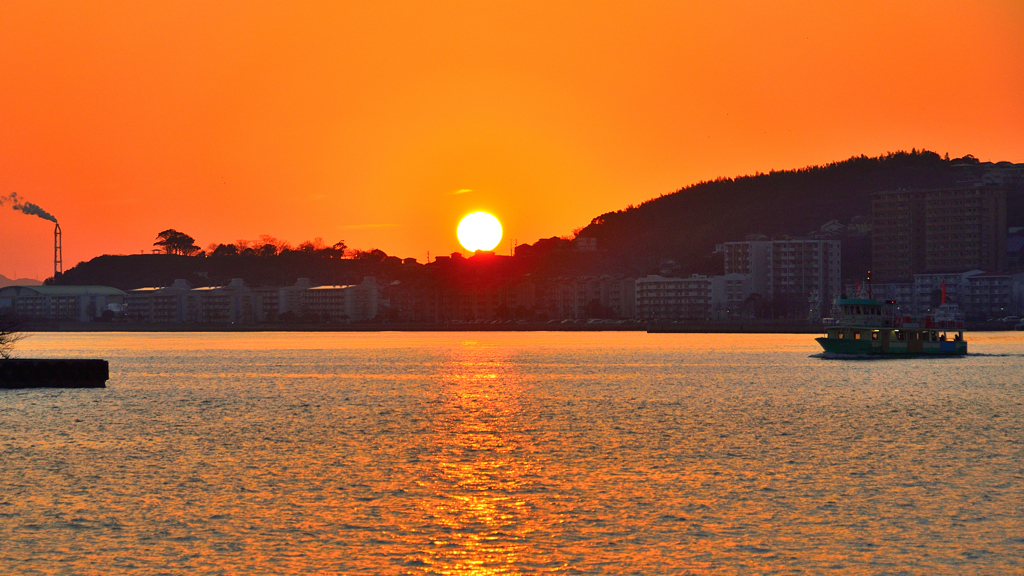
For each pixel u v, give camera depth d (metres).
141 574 64.56
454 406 165.25
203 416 149.38
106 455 109.00
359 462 104.12
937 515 78.69
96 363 199.38
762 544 70.81
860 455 107.38
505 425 136.88
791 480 92.88
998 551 68.88
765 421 139.38
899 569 65.19
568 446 115.44
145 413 152.88
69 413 151.38
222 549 69.75
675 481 92.62
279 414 152.62
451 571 65.12
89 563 66.69
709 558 67.56
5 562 66.81
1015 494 86.25
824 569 65.19
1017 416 143.38
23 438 122.88
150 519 77.94
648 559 67.38
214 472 98.00
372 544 71.12
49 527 75.44
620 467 100.44
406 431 130.62
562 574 64.50
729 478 94.06
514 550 69.56
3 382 190.38
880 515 78.75
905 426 132.62
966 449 111.50
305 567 65.88
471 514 79.56
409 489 89.38
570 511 80.50
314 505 82.81
